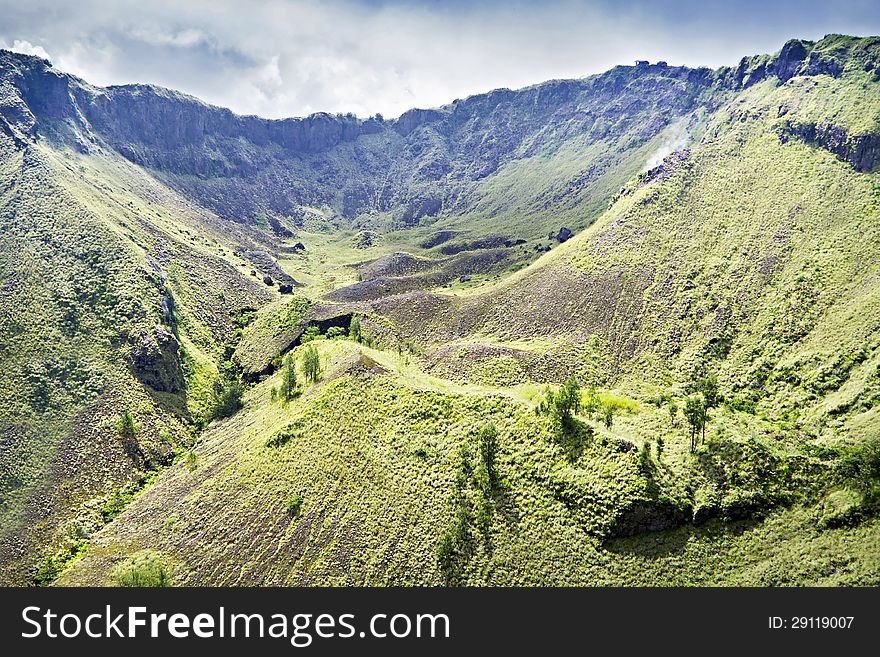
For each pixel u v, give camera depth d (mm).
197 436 158125
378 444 112438
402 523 94500
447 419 113812
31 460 132375
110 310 181500
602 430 100000
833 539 74875
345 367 139125
